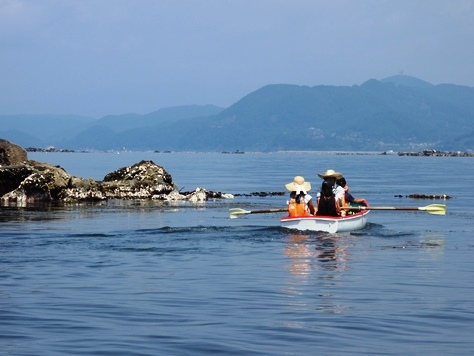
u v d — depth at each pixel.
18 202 43.03
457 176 89.75
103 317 13.38
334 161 183.50
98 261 20.58
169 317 13.41
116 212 37.69
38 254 21.92
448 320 13.31
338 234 27.39
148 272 18.67
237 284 16.94
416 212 38.94
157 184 48.75
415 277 18.05
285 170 109.81
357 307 14.39
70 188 45.78
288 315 13.62
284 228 28.23
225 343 11.62
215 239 25.64
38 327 12.58
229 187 62.94
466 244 24.89
